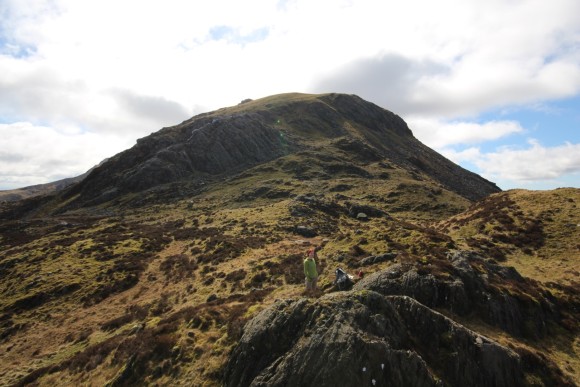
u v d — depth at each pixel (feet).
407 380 55.67
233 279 139.85
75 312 143.74
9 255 230.48
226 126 551.18
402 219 304.50
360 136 655.76
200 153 501.97
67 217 363.97
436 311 75.82
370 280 85.51
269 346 63.16
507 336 76.07
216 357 68.64
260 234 221.25
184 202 378.94
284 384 55.31
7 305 154.61
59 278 176.24
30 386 79.66
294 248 180.96
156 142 528.22
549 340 83.05
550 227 168.14
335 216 284.82
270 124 633.61
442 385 56.54
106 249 215.10
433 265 90.84
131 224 291.99
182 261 184.44
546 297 98.43
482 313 80.89
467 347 64.85
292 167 483.51
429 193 384.88
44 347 118.32
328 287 93.35
